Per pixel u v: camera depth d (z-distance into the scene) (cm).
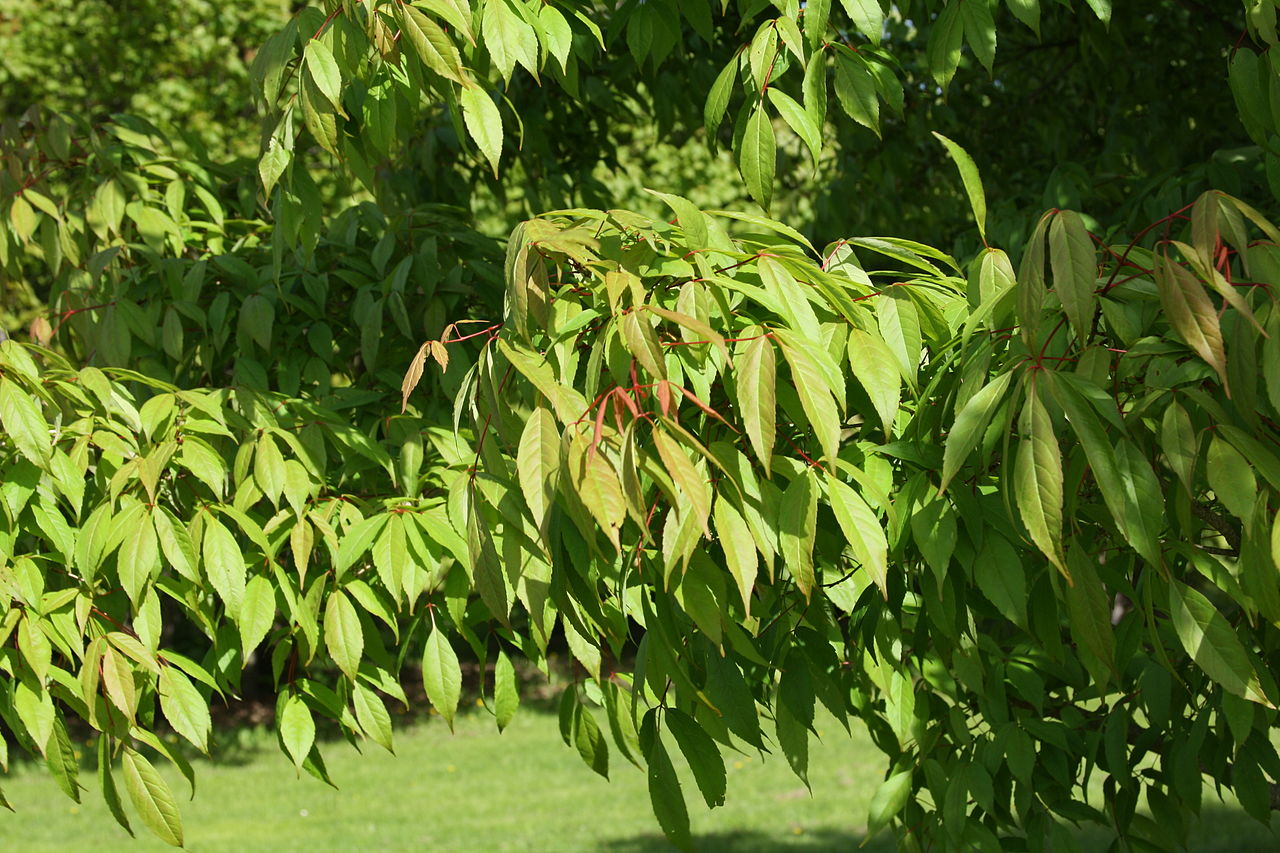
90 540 157
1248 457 118
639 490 111
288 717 178
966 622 164
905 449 148
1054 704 223
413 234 249
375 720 176
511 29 161
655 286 142
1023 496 117
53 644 168
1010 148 401
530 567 142
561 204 310
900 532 145
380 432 229
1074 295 115
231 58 922
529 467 120
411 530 167
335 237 256
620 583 151
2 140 251
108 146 253
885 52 182
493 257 256
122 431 176
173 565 156
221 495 166
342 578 180
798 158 457
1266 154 174
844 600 159
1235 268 201
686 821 154
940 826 212
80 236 253
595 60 322
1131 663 193
